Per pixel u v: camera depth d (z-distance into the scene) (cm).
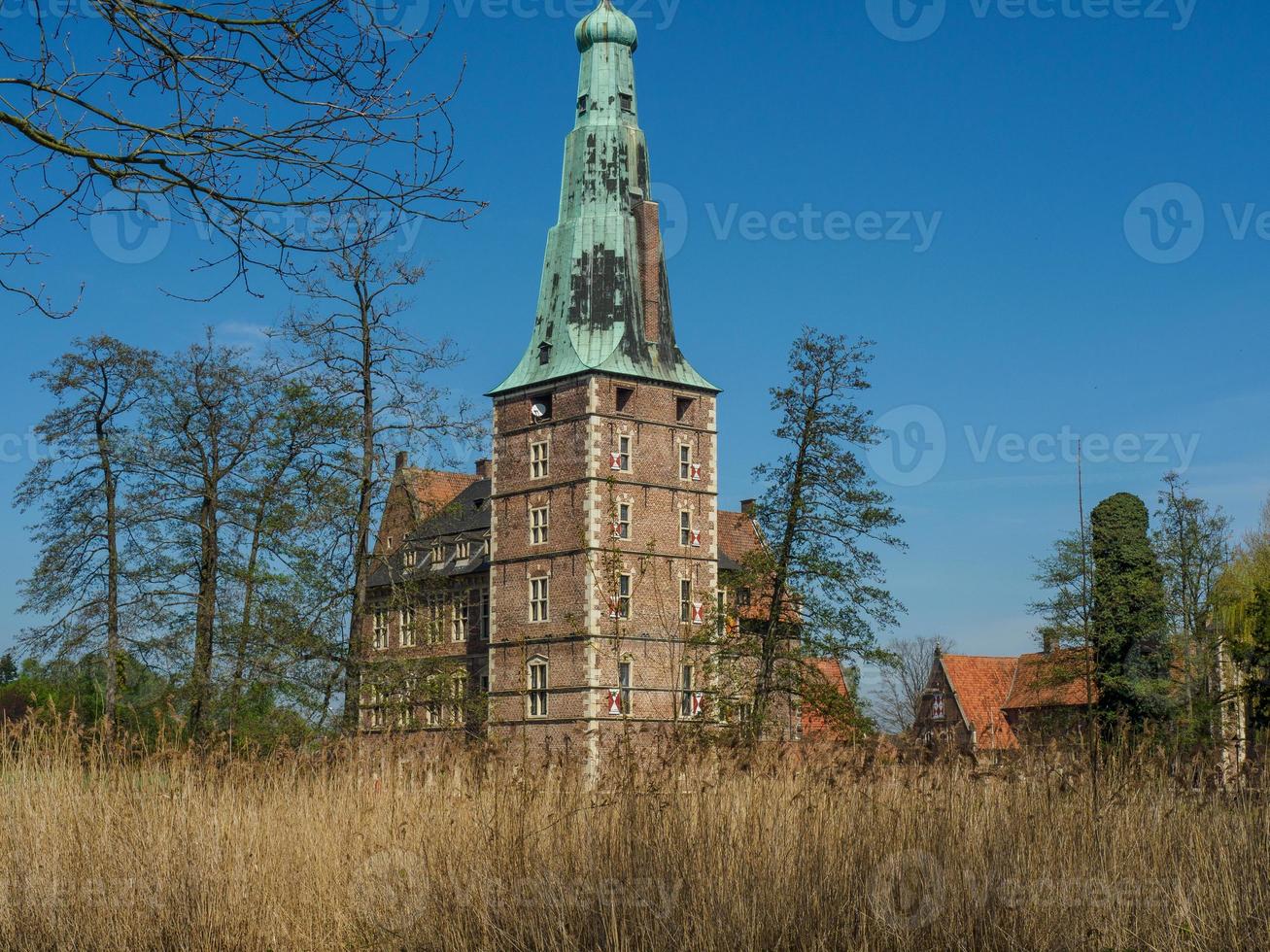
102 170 981
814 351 5066
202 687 4053
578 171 6925
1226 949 1317
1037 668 5797
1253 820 1520
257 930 1438
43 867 1465
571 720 6256
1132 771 1638
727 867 1359
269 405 4428
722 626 5006
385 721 4097
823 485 5047
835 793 1523
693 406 6794
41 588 4544
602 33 7000
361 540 4288
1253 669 4853
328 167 1004
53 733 1683
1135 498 5606
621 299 6712
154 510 4525
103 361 4603
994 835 1465
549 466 6606
